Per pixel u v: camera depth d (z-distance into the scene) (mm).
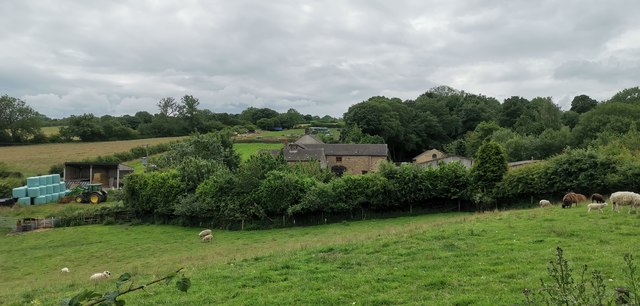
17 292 20406
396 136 135500
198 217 49281
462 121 155250
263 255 21953
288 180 47281
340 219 47250
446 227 25422
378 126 132000
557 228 22094
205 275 17828
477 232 22609
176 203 50312
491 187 46625
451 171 49000
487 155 47312
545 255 17109
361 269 17109
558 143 94438
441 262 17141
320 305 13211
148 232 46094
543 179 44188
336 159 99562
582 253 17031
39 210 60750
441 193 48344
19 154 106938
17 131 125625
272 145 124812
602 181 41781
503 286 13516
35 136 127750
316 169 58562
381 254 19453
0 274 30656
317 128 190375
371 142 120875
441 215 45906
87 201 65500
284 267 18281
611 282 12828
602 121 93500
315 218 47000
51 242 42438
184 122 169875
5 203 63812
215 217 48344
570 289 6051
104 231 47500
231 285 16062
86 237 44312
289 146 96750
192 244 38188
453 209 48844
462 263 16766
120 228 49281
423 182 48344
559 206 34250
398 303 12883
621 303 5969
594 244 18609
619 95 126688
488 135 117062
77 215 52781
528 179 44781
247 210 47000
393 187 47844
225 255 25844
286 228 45438
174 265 24000
